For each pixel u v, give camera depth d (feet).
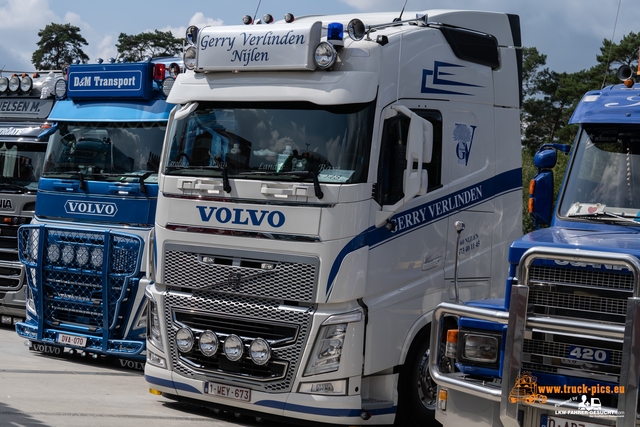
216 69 21.03
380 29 21.74
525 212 105.50
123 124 27.89
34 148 35.19
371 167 19.45
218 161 20.84
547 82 242.78
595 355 14.44
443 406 16.37
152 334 22.07
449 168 22.49
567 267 14.84
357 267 19.25
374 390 20.72
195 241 20.86
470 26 24.06
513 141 25.26
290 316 19.48
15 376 24.88
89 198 27.71
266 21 22.41
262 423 21.27
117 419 20.31
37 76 36.91
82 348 27.32
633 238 16.33
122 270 26.81
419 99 21.34
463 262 23.00
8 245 34.71
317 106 19.93
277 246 19.60
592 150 19.33
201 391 20.76
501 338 15.61
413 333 21.11
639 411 13.60
